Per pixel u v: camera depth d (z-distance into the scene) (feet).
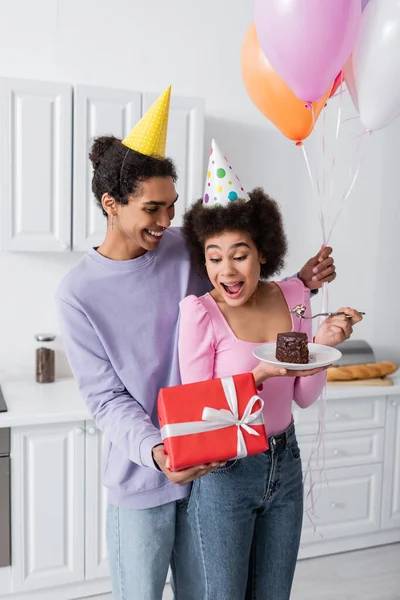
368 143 10.19
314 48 4.18
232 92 9.49
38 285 8.99
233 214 4.25
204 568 4.62
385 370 9.32
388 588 8.32
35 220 7.88
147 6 8.98
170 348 4.91
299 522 4.78
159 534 4.84
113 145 4.52
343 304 10.42
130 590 4.90
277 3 4.18
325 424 8.83
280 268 4.77
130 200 4.38
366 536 9.31
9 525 7.52
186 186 8.34
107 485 4.92
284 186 9.87
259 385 4.48
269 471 4.51
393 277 10.63
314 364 3.87
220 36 9.34
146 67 9.08
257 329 4.56
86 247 8.08
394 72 4.32
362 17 4.44
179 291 4.94
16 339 9.00
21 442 7.46
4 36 8.50
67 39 8.72
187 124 8.23
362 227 10.36
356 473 9.05
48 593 7.88
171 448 3.93
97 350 4.75
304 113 4.98
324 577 8.55
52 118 7.77
